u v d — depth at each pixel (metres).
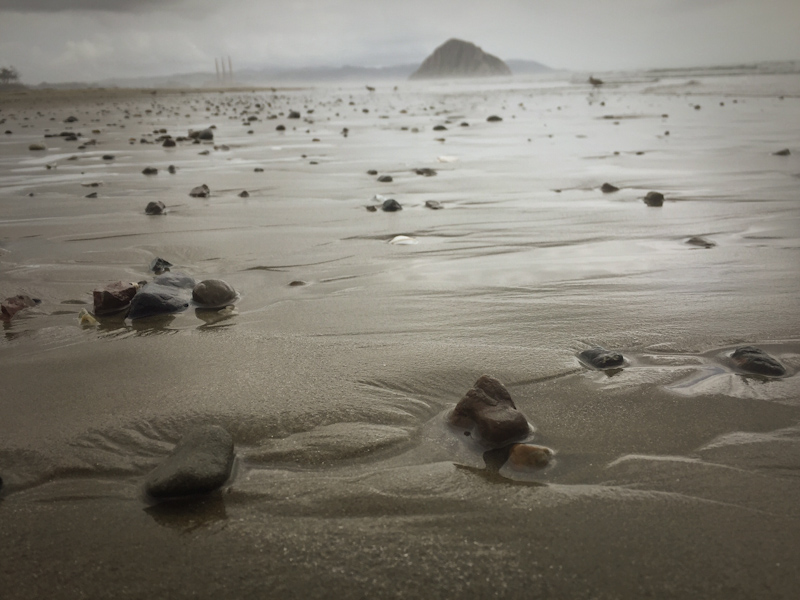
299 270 4.16
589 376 2.45
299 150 11.41
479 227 5.33
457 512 1.64
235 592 1.38
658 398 2.26
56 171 8.78
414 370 2.52
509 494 1.71
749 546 1.49
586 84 53.78
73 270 4.20
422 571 1.43
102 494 1.76
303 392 2.33
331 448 1.96
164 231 5.23
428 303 3.45
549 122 17.41
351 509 1.66
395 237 5.01
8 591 1.40
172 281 3.64
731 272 3.92
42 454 1.96
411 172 8.48
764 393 2.28
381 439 2.01
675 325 3.00
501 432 1.96
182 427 2.11
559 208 6.06
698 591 1.36
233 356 2.71
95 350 2.83
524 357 2.64
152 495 1.72
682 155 9.82
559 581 1.39
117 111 24.91
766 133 12.64
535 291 3.62
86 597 1.38
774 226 5.20
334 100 37.16
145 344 2.89
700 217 5.59
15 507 1.71
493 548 1.50
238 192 7.10
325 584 1.40
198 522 1.62
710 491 1.71
